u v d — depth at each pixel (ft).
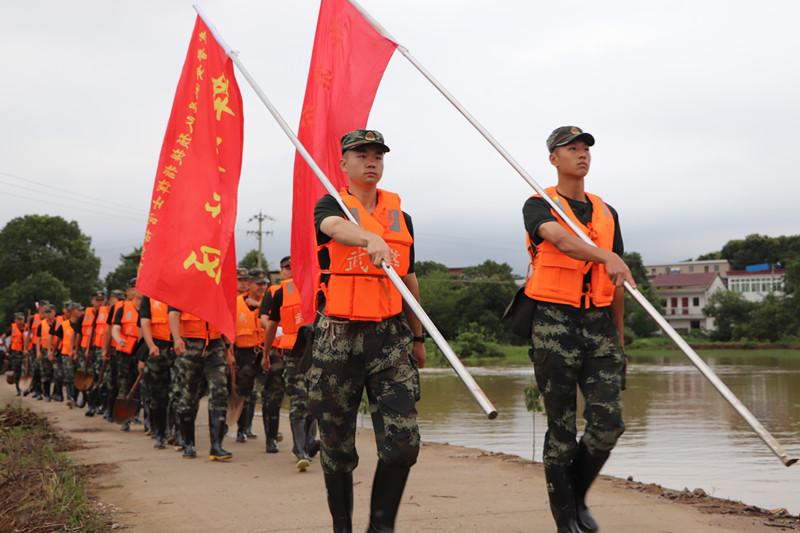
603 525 15.60
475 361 153.99
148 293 25.13
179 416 27.71
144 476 23.24
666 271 458.91
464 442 32.45
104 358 42.19
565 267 14.03
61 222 241.35
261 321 28.63
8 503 18.49
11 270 233.76
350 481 13.87
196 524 16.60
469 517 16.66
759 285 393.09
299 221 21.59
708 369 10.36
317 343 13.51
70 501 17.97
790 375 85.30
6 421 37.47
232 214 25.36
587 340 14.08
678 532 14.99
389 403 13.00
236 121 25.55
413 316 14.12
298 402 25.22
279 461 26.55
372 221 13.52
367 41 21.02
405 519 16.51
